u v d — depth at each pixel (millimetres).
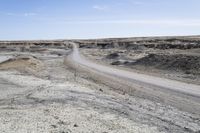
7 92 26141
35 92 24906
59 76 41281
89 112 18078
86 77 41969
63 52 117812
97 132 14352
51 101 21078
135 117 18109
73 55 93312
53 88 26672
